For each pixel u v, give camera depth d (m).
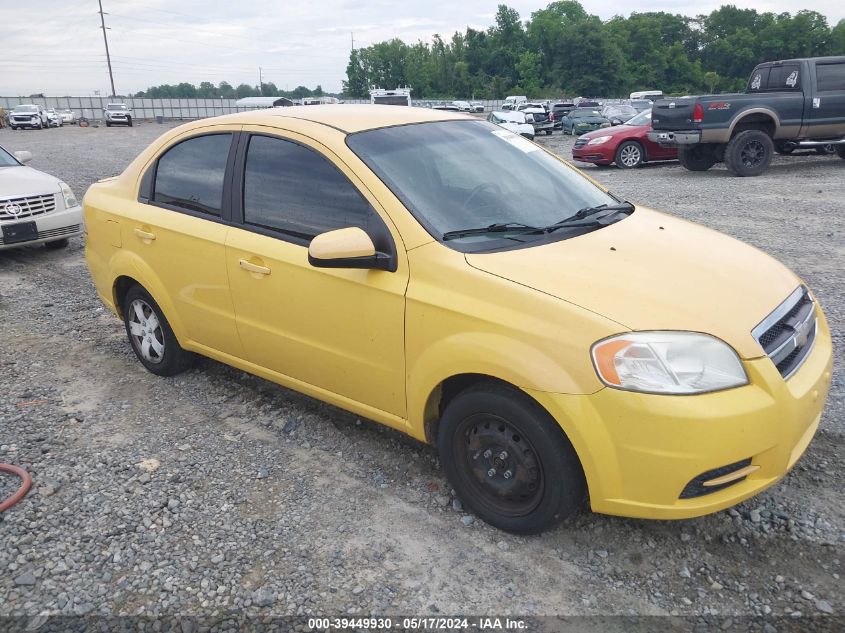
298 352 3.73
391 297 3.20
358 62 130.25
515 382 2.79
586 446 2.69
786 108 13.77
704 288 2.91
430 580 2.87
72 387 4.81
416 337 3.14
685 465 2.59
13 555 3.08
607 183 14.03
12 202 8.29
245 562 3.00
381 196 3.32
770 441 2.67
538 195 3.71
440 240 3.17
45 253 9.05
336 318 3.46
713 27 134.88
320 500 3.43
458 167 3.66
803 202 10.50
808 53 130.62
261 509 3.37
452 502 3.37
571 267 2.98
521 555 2.99
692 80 131.25
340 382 3.61
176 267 4.29
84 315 6.40
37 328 6.07
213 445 3.98
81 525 3.28
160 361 4.81
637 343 2.62
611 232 3.43
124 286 4.91
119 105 56.75
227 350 4.23
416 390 3.20
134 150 27.02
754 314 2.84
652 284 2.89
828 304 5.84
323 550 3.06
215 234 4.00
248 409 4.41
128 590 2.86
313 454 3.86
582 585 2.81
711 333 2.68
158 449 3.95
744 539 3.03
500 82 119.00
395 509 3.33
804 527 3.08
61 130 49.03
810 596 2.71
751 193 11.63
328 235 3.14
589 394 2.66
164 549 3.10
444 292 3.04
